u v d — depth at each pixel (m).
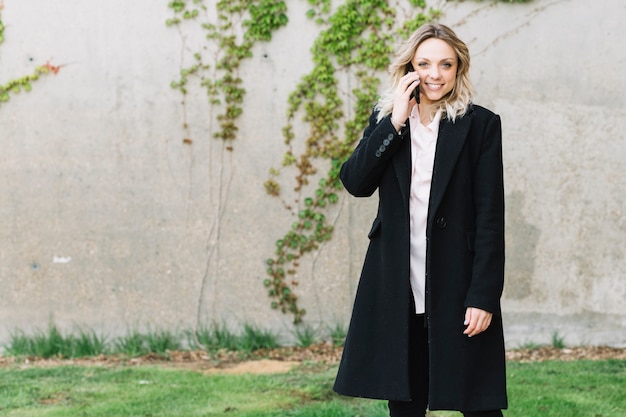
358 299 3.43
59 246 7.16
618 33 7.01
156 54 7.08
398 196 3.35
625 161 7.03
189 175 7.12
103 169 7.12
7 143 7.11
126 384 5.94
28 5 7.05
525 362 6.57
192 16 7.05
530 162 7.07
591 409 5.11
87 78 7.09
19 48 7.06
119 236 7.14
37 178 7.12
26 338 7.10
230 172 7.12
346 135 7.07
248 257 7.15
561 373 6.12
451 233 3.30
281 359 6.82
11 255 7.15
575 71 7.02
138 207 7.13
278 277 7.15
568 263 7.09
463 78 3.37
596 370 6.23
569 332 7.09
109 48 7.08
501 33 7.02
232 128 7.10
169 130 7.11
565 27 7.01
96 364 6.75
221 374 6.31
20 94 7.09
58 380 6.08
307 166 7.11
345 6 6.99
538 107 7.04
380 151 3.29
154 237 7.14
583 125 7.04
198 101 7.10
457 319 3.28
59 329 7.17
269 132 7.11
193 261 7.15
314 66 7.06
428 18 7.00
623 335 7.05
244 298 7.17
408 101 3.27
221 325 7.17
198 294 7.15
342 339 7.13
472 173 3.34
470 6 7.02
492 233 3.28
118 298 7.15
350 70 7.07
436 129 3.35
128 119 7.10
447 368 3.27
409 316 3.39
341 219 7.13
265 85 7.10
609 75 7.01
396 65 3.39
